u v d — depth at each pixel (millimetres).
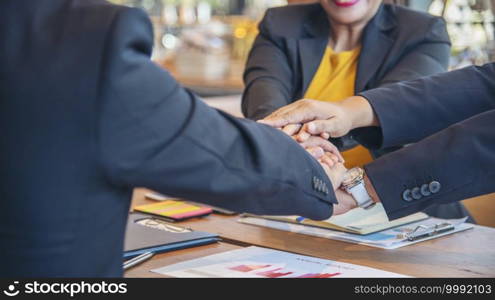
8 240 785
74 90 776
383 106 1512
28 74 790
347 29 1994
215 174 882
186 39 5066
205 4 5707
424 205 1258
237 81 4719
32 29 817
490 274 1118
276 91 1924
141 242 1256
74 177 776
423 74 1844
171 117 835
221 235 1384
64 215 778
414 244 1303
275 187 969
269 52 2049
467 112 1540
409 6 2631
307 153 1073
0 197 787
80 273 793
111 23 796
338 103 1522
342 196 1306
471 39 2781
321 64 2006
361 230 1351
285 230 1418
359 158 1857
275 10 2129
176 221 1502
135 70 801
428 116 1521
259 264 1160
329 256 1225
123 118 786
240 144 932
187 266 1152
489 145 1231
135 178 812
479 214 1902
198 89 4691
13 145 780
